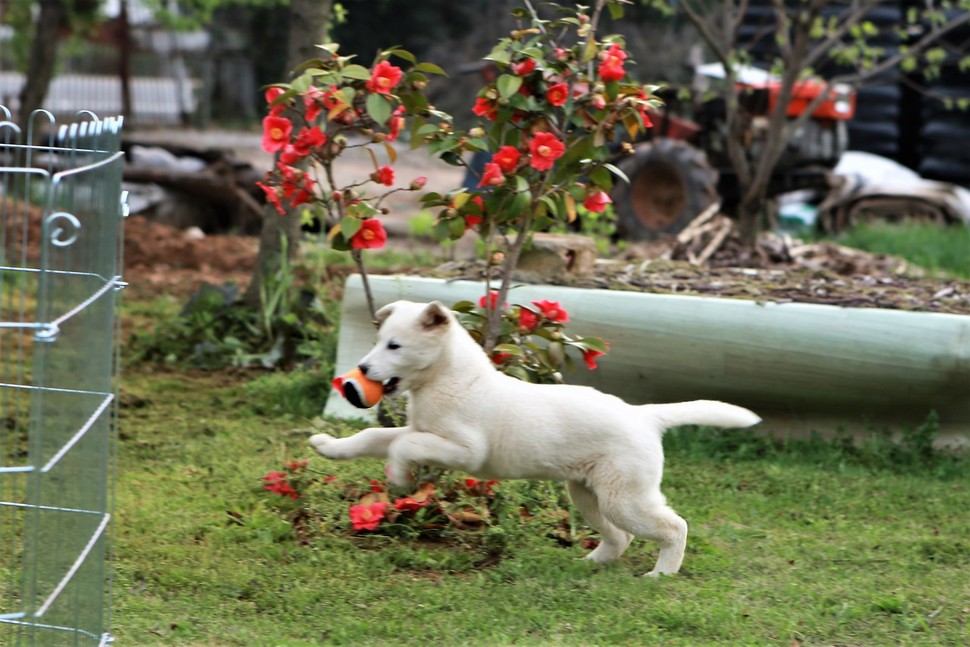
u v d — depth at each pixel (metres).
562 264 8.42
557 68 6.12
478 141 6.05
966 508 6.77
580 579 5.50
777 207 18.66
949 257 14.55
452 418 5.32
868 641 4.90
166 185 18.31
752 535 6.29
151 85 38.28
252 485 6.78
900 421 7.83
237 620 4.99
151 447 7.70
